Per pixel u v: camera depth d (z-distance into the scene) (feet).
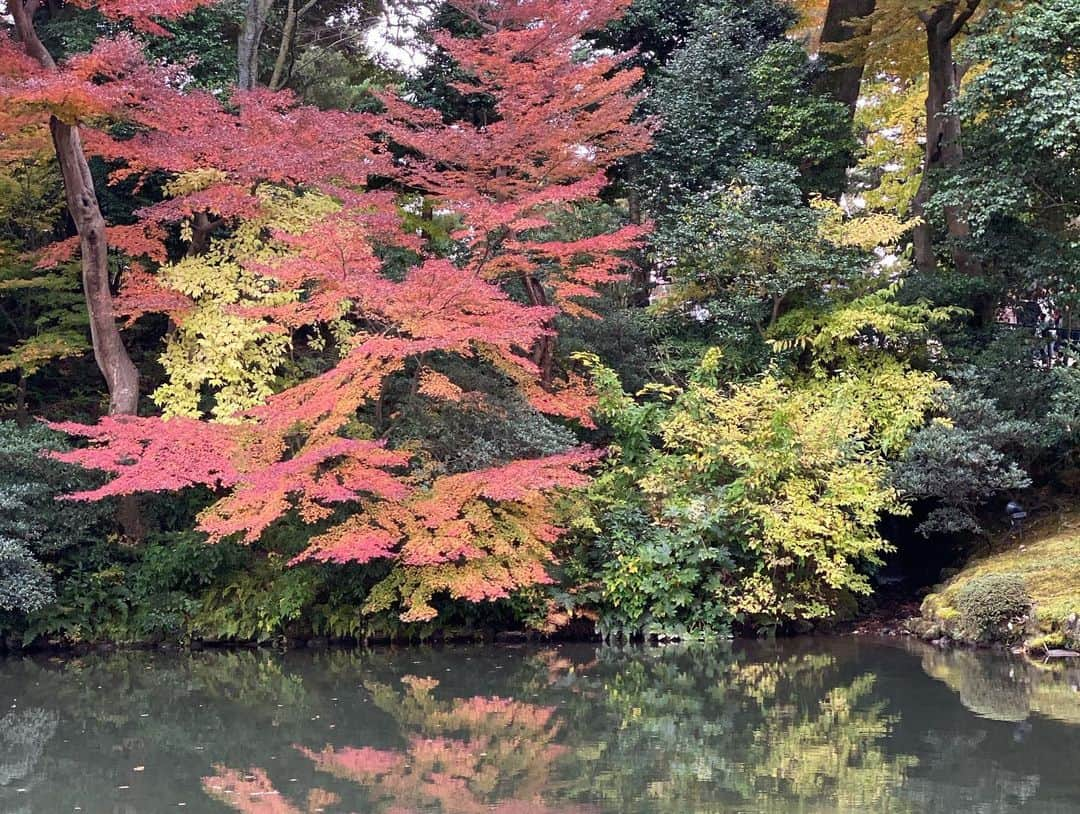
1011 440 40.55
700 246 49.29
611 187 61.36
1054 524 41.16
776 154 57.31
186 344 44.01
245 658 37.55
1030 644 33.63
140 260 49.75
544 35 46.75
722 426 41.29
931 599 39.06
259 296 43.06
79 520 39.96
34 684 33.12
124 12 38.78
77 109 36.88
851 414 40.75
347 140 43.93
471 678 32.83
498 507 38.78
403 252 51.60
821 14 75.31
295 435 39.91
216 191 41.27
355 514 38.22
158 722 27.30
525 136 44.45
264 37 67.21
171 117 41.50
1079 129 38.55
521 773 21.59
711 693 29.58
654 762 22.27
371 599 38.63
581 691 30.40
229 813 19.20
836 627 40.93
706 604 39.29
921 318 47.98
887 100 70.79
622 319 50.49
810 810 18.65
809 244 48.47
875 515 38.81
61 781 21.67
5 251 47.91
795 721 25.72
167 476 35.78
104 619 40.60
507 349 39.42
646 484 41.09
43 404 50.62
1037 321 51.37
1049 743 22.85
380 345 35.19
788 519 38.68
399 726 26.25
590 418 45.19
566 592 40.06
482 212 39.60
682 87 54.95
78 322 47.29
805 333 48.01
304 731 25.90
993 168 42.98
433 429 40.01
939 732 24.07
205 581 40.91
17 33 41.01
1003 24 44.34
